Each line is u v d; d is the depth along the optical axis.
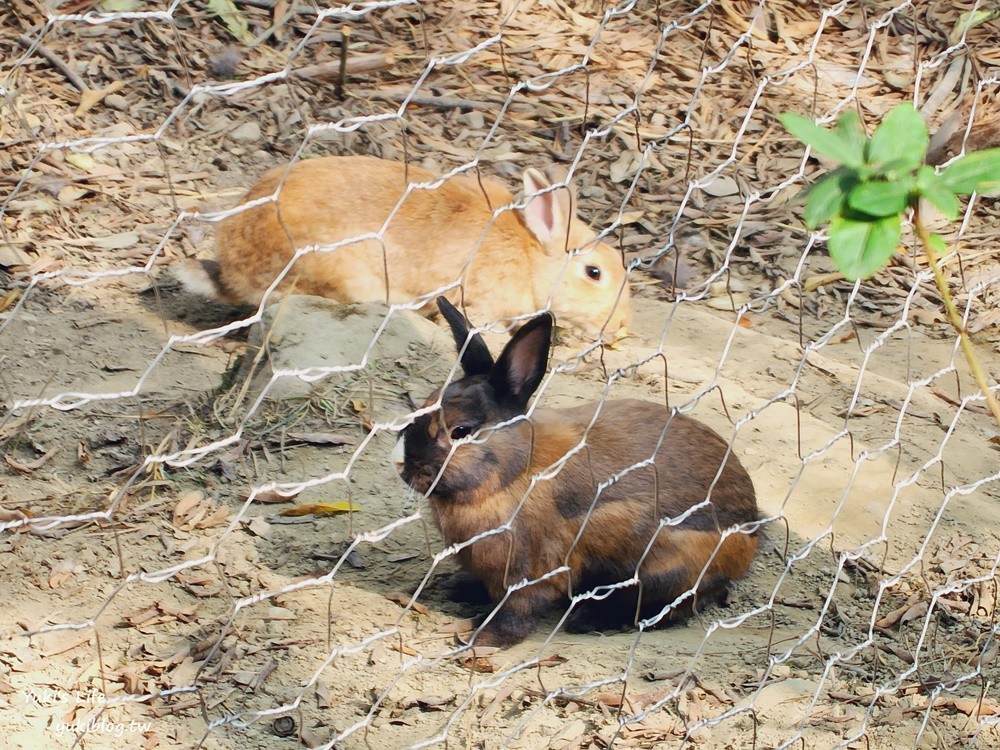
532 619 5.12
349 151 9.77
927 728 4.58
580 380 7.26
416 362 6.98
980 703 4.66
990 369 8.09
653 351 7.84
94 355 7.06
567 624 5.35
